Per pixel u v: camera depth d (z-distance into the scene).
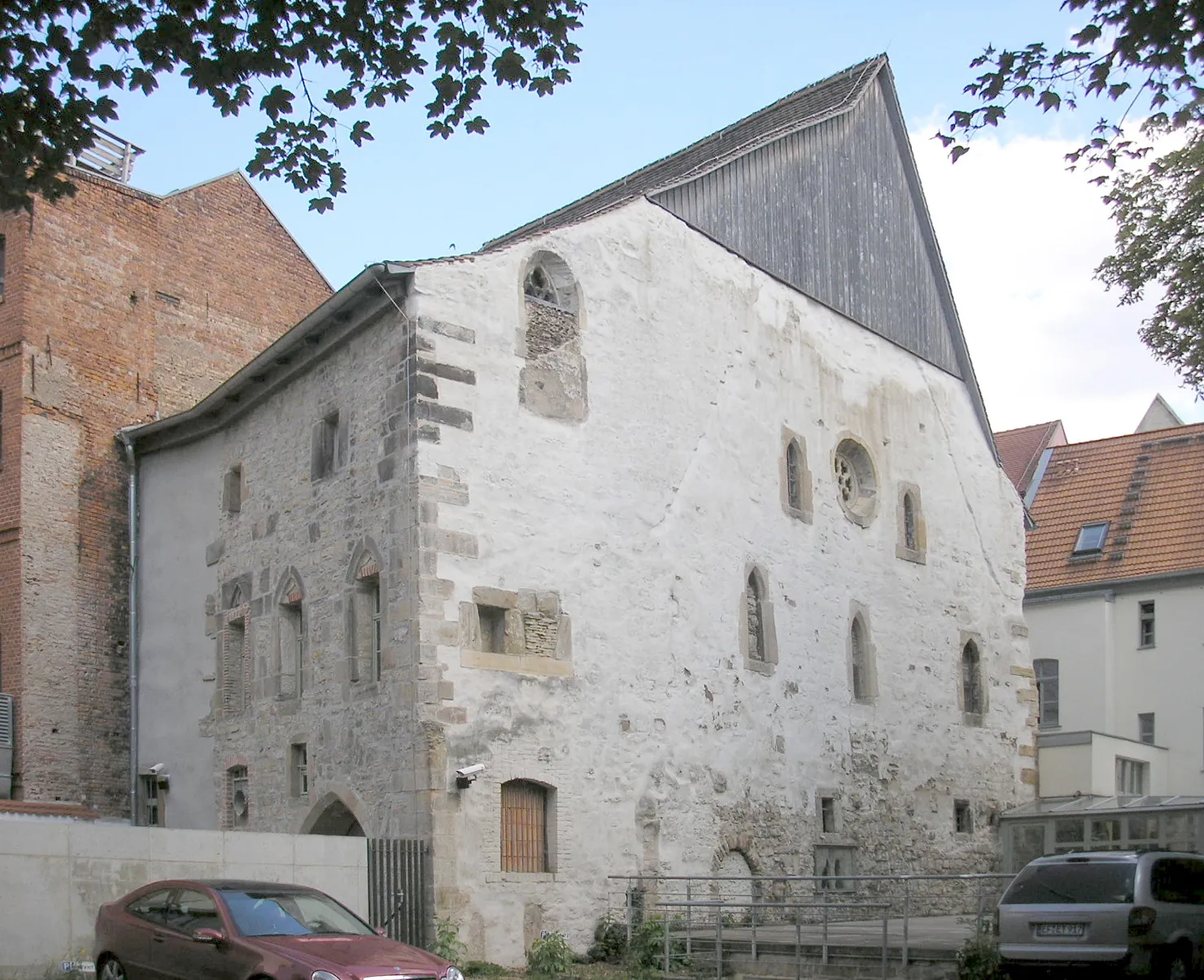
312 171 13.65
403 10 13.16
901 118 30.61
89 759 24.28
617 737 20.78
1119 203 20.17
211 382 28.14
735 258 25.08
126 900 13.60
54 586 24.44
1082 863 15.61
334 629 20.53
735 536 23.69
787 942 18.88
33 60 12.80
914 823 26.41
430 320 19.61
